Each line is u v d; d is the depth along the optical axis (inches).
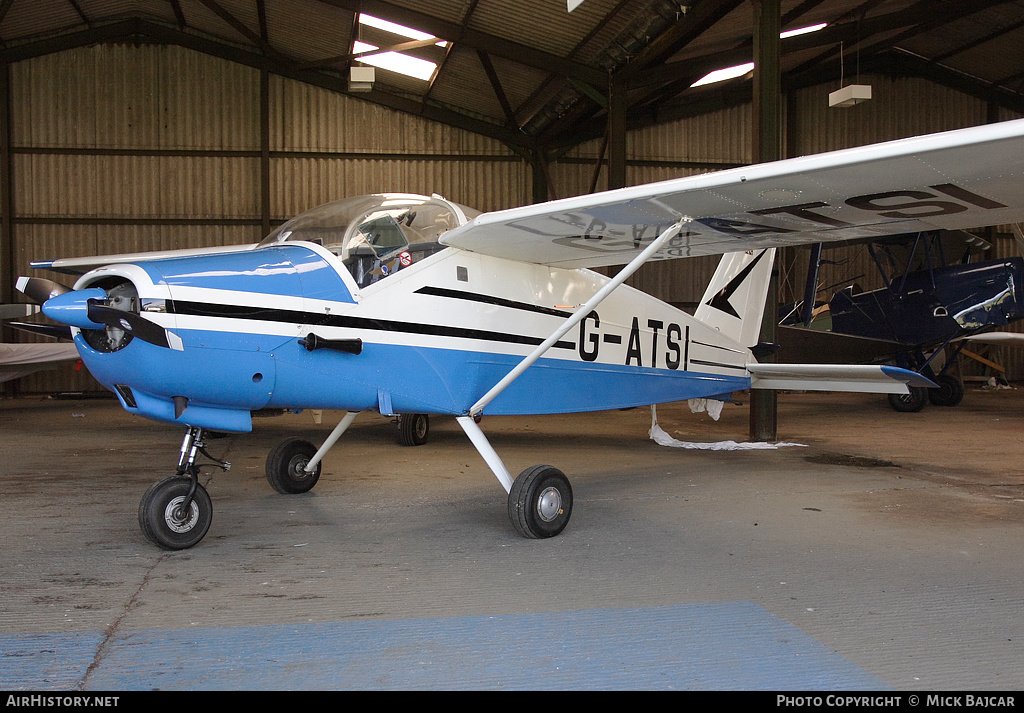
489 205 601.9
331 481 218.2
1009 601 114.8
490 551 142.7
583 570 130.3
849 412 442.3
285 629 101.7
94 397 549.0
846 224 153.7
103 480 218.2
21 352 426.0
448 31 450.6
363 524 164.6
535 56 462.9
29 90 555.5
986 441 310.0
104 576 125.3
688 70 458.0
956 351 479.2
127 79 564.4
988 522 167.0
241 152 573.6
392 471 236.2
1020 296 407.2
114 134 564.1
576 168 610.2
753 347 273.9
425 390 166.6
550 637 99.3
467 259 175.0
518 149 602.5
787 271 632.4
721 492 201.2
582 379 205.0
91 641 96.9
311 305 147.5
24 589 118.2
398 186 592.1
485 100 575.8
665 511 177.8
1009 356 692.7
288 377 146.3
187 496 142.7
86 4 534.6
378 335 156.6
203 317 133.9
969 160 112.0
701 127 622.2
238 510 178.1
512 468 242.4
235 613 107.8
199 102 571.2
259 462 253.8
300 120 579.5
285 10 497.4
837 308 464.8
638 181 617.6
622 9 409.1
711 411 271.6
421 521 167.6
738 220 150.9
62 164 559.8
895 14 462.6
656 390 231.3
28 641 96.8
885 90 643.5
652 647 96.2
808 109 640.4
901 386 228.4
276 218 579.5
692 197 134.6
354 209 167.3
